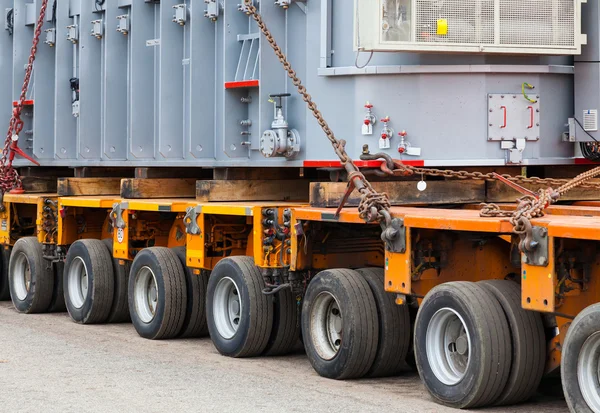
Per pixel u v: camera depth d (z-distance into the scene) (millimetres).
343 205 9172
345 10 9836
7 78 15461
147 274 12336
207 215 11359
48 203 14328
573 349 7238
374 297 9289
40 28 14055
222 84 11469
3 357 10539
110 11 13180
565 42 9398
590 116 9609
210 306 11117
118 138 13266
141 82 12734
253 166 11008
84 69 13594
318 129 10055
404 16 9125
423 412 7945
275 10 10539
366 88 9594
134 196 12758
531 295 7484
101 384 9055
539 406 8258
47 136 14719
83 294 13711
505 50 9273
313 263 10062
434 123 9453
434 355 8375
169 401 8297
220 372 9773
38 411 7945
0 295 16266
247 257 10891
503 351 7902
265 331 10570
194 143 11617
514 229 7531
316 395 8594
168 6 12109
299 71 10383
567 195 10086
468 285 8156
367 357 9203
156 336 12031
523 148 9539
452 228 8039
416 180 9711
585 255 7590
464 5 9203
